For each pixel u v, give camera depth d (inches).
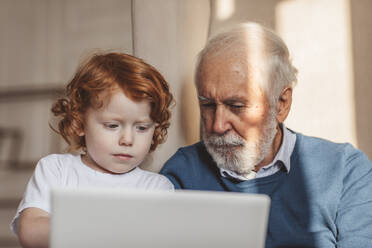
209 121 51.4
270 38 51.9
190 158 54.7
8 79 207.5
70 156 50.8
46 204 45.0
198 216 24.7
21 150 198.8
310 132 61.2
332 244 47.8
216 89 49.9
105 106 44.9
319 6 61.4
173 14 58.6
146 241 24.6
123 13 196.9
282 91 51.9
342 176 49.5
